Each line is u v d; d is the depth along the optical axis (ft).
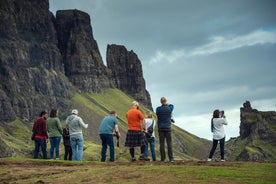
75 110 129.49
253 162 105.40
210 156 120.57
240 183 71.77
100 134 123.65
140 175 82.74
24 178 91.81
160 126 114.42
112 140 123.34
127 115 120.37
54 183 82.48
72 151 129.39
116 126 123.75
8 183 85.61
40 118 134.82
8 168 105.91
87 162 117.39
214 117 120.16
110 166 103.14
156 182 75.41
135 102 121.70
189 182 73.87
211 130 121.19
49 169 101.91
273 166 92.12
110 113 124.98
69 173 93.09
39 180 84.79
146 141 121.19
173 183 73.82
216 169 86.38
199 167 90.02
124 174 85.05
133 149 120.26
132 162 112.16
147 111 127.85
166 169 87.20
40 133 134.00
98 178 83.56
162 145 114.62
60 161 119.55
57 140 134.10
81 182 81.51
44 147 134.21
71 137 128.77
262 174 79.61
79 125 128.77
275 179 74.49
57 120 134.00
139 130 119.85
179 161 110.42
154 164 103.55
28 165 112.78
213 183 72.43
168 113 114.42
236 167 90.79
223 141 119.24
